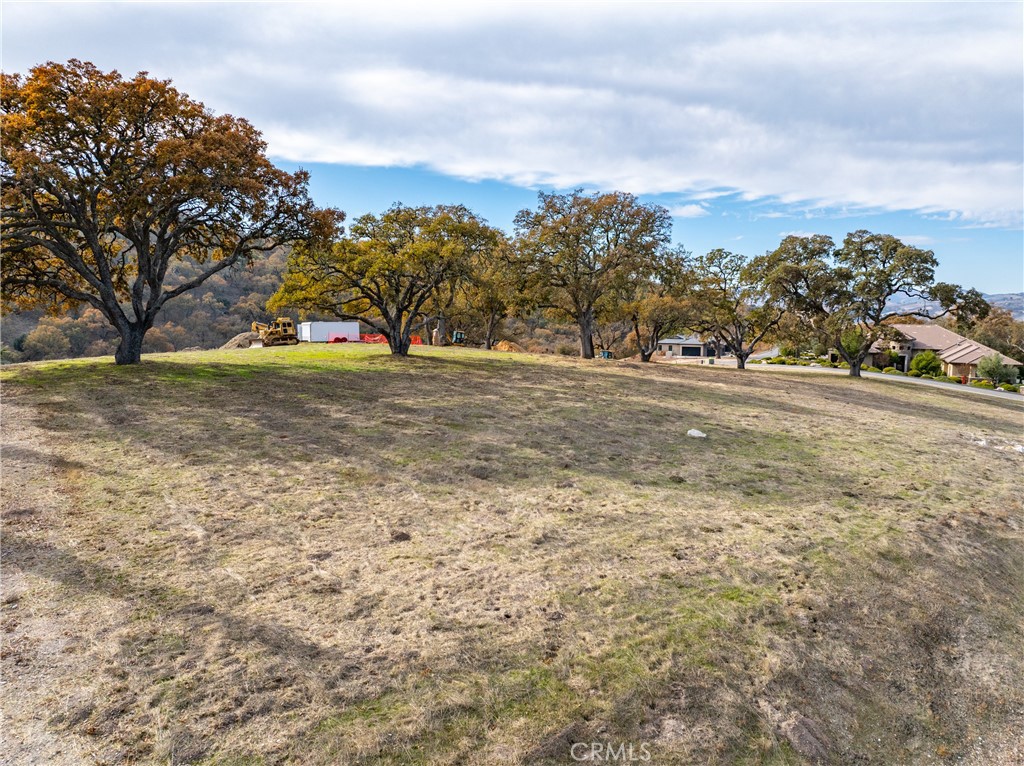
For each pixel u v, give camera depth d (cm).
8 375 1185
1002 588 571
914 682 414
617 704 337
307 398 1129
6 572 410
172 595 400
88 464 644
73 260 1295
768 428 1205
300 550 484
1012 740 378
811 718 356
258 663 337
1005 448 1271
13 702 291
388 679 336
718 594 467
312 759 278
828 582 508
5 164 1119
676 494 703
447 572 466
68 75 1189
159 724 288
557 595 443
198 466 665
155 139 1341
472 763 289
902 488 820
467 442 873
